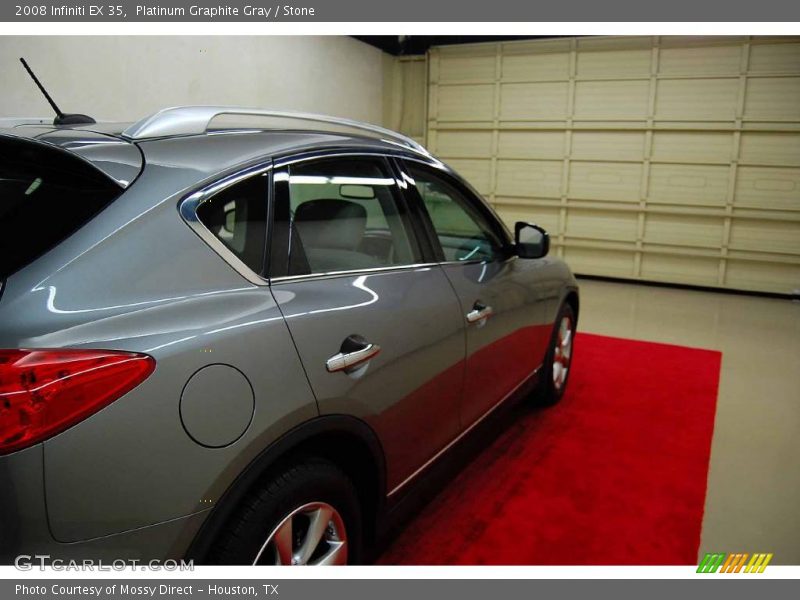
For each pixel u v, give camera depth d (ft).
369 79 27.68
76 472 3.24
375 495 5.54
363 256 5.78
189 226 4.22
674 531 7.47
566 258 28.25
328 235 5.41
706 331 18.29
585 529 7.46
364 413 5.09
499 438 10.07
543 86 27.04
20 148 4.16
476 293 7.16
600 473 8.93
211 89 18.65
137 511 3.48
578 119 26.61
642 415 11.23
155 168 4.28
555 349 10.77
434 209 7.22
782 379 13.70
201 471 3.75
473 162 29.25
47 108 14.06
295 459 4.58
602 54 25.73
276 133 5.42
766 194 24.02
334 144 5.76
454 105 29.07
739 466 9.31
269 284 4.66
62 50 14.23
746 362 14.98
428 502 8.00
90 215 3.85
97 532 3.35
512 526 7.47
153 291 3.88
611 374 13.71
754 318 20.27
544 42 26.63
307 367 4.50
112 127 5.10
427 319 6.04
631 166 26.07
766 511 8.00
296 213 5.13
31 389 3.13
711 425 10.83
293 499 4.41
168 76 17.12
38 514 3.15
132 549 3.51
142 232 3.94
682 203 25.45
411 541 7.08
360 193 5.95
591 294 24.35
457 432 7.10
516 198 28.63
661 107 25.08
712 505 8.13
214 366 3.87
